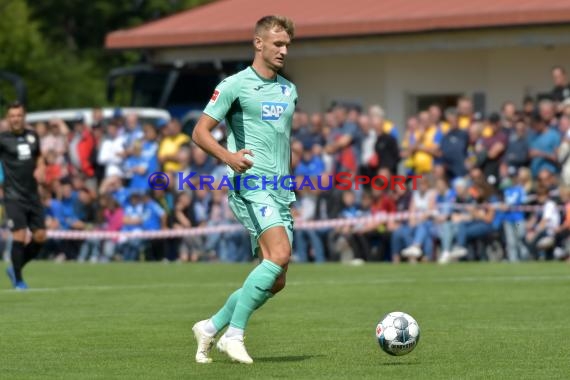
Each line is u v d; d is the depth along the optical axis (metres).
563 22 58.66
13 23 106.94
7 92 103.31
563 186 47.94
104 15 121.19
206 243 55.09
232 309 21.38
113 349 23.42
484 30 62.22
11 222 37.56
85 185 58.84
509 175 49.19
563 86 52.81
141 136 59.44
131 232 56.09
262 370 20.45
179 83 74.38
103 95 111.19
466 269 43.94
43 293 36.38
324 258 52.91
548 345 23.48
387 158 53.56
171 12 122.12
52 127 61.66
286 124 21.50
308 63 74.44
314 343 24.12
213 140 21.00
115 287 38.59
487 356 22.05
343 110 56.28
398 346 21.27
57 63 108.88
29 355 22.62
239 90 21.25
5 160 37.31
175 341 24.59
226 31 72.81
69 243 58.41
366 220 51.78
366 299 33.28
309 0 75.50
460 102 54.31
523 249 48.66
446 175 52.00
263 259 21.33
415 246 49.94
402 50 65.81
